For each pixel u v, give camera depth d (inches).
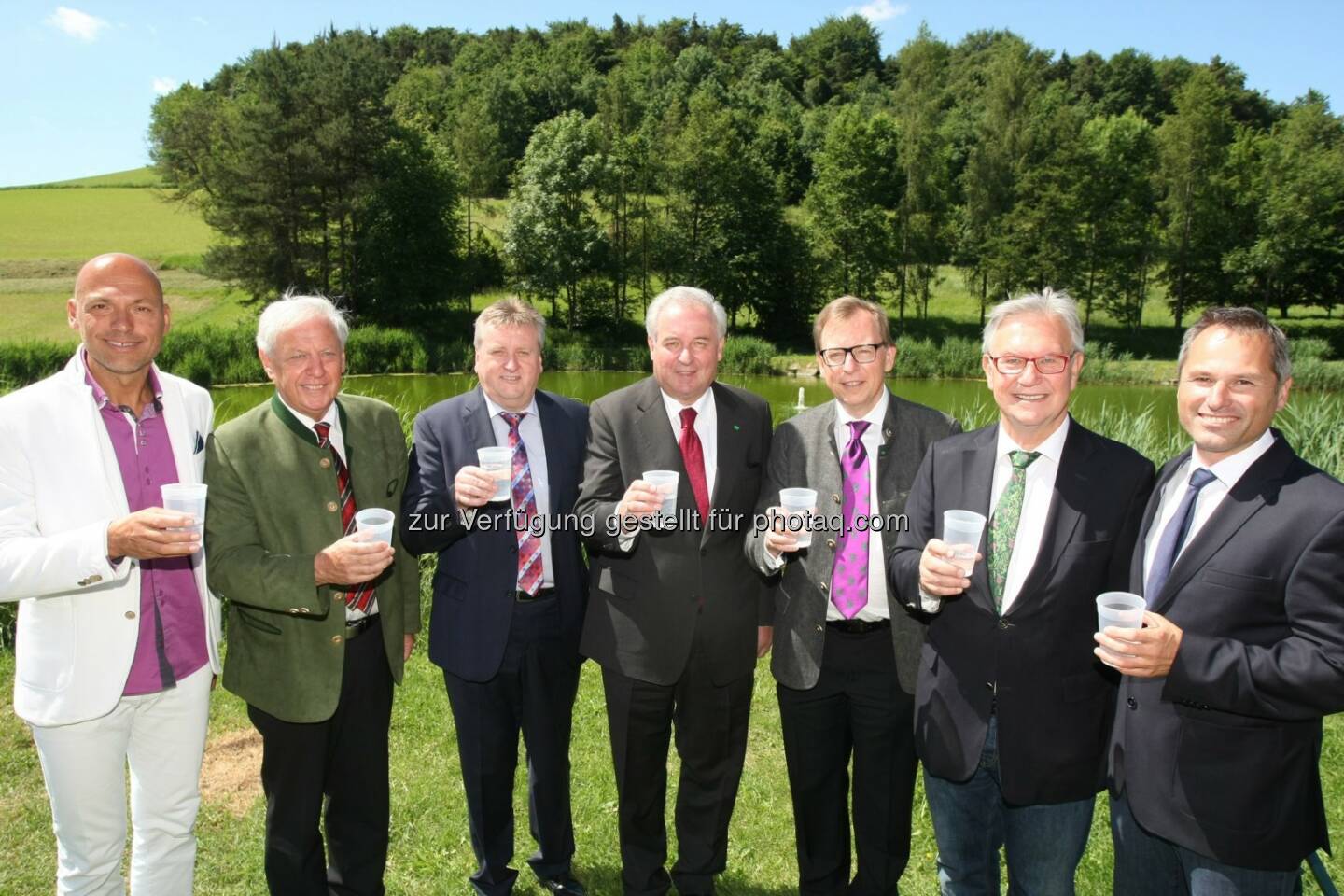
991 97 2100.1
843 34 4475.9
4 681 190.2
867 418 122.2
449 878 130.6
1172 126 1876.2
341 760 117.5
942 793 107.1
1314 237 1665.8
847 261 1847.9
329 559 99.5
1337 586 76.2
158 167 2647.6
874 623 118.0
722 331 122.5
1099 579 95.4
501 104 2947.8
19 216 2413.9
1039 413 96.1
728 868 135.2
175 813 111.0
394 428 123.6
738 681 124.3
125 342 98.8
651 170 1849.2
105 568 90.4
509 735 125.8
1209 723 82.8
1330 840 134.3
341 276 1648.6
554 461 128.4
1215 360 82.4
